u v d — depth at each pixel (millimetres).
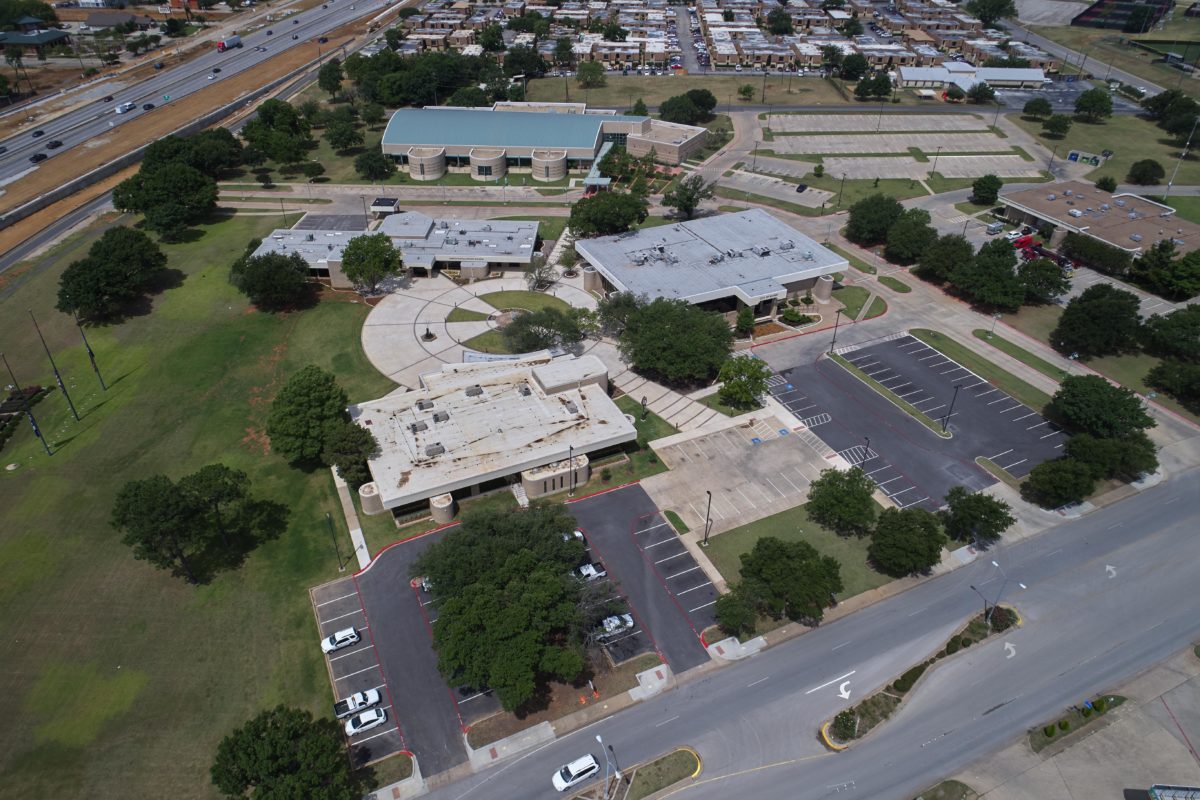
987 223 197500
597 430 118812
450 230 183875
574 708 86000
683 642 93125
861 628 95312
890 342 150375
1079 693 88312
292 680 88812
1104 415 118812
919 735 83812
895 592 100000
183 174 188750
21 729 84062
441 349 146250
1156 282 163250
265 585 100188
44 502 112875
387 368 140625
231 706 86125
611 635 92750
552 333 144625
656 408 132125
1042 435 126062
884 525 100250
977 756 81812
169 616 96125
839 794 78312
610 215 175875
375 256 158375
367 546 105625
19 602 98000
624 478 117312
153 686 88125
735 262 163000
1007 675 90062
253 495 113500
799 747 82438
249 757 69812
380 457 112938
